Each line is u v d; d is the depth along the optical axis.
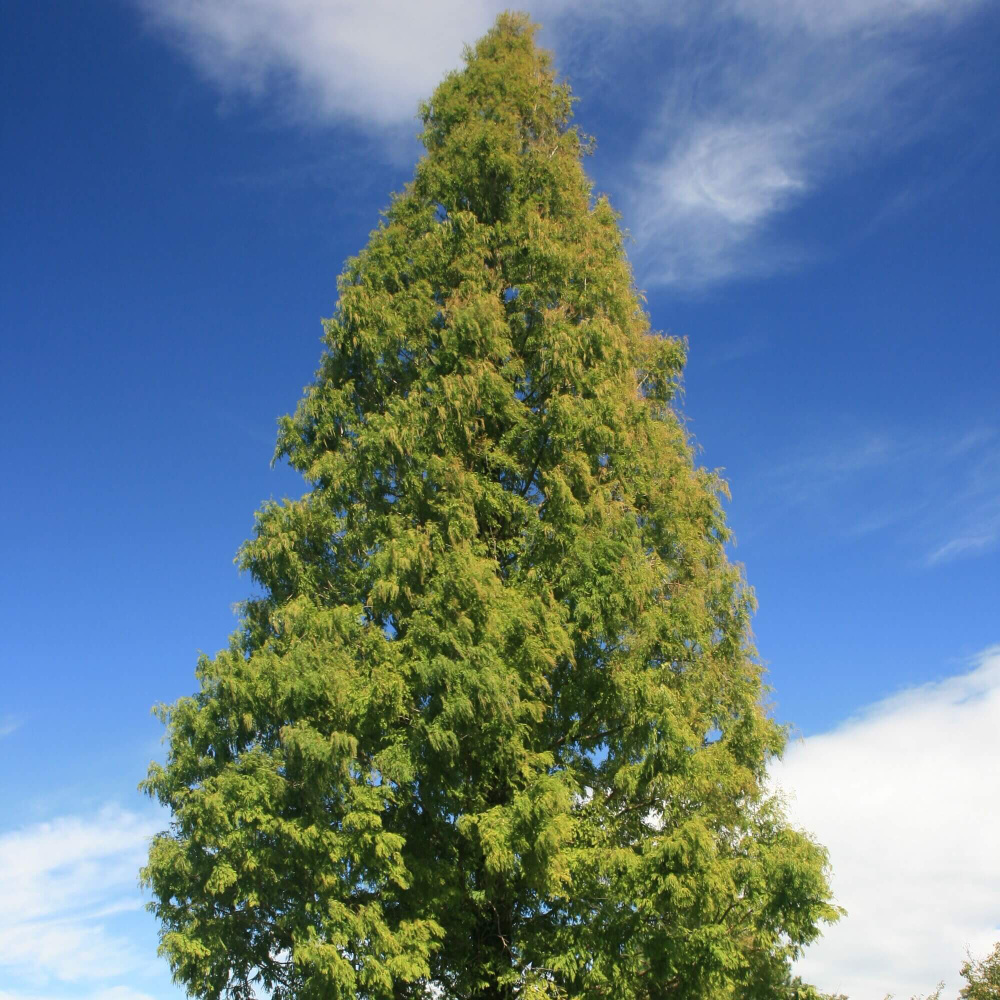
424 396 16.16
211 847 12.79
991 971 24.89
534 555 14.77
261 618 15.41
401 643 13.56
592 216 19.23
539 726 14.04
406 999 13.12
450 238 18.33
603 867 12.56
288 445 17.02
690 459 17.30
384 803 12.66
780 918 12.80
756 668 15.99
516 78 20.62
